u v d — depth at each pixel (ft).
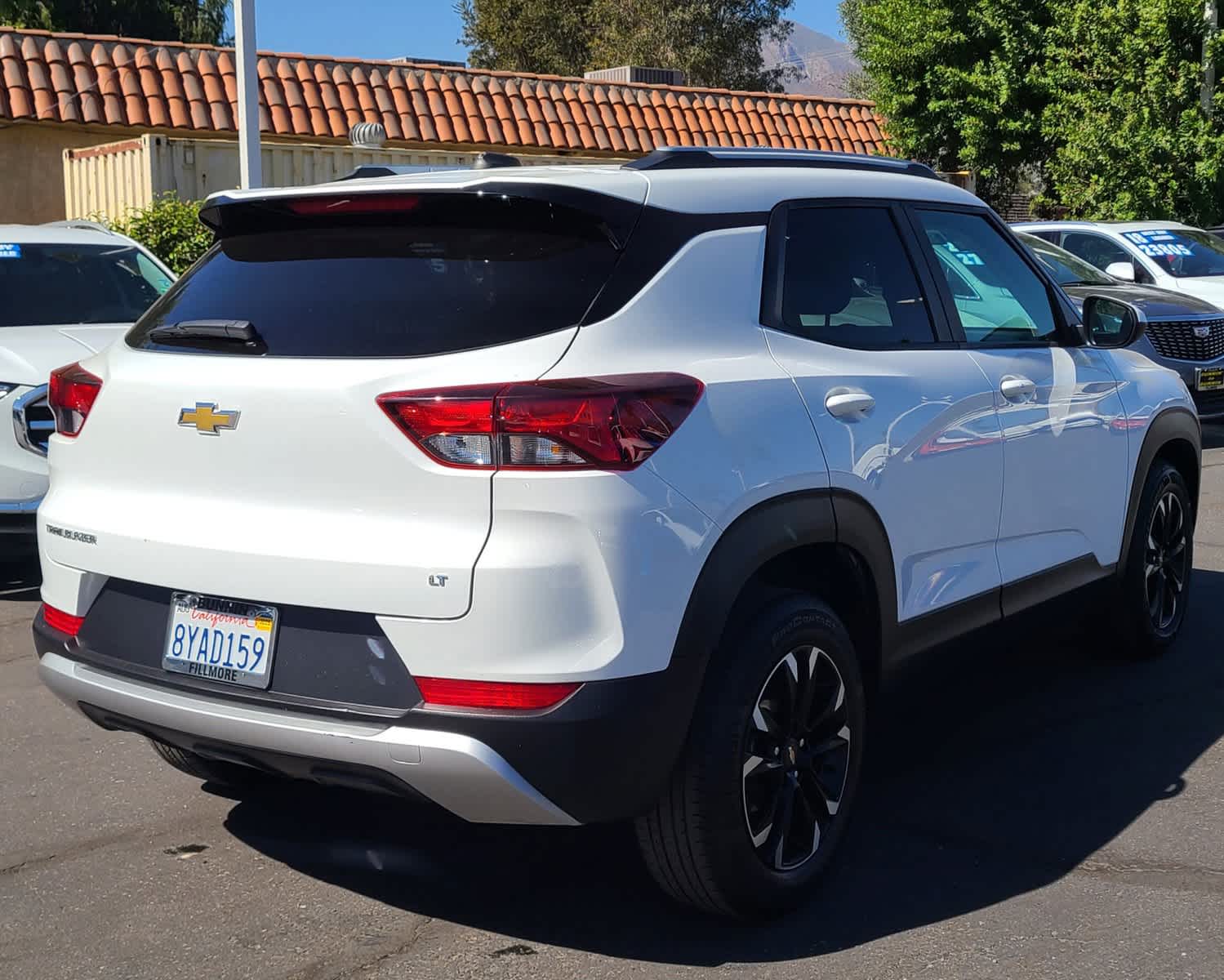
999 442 14.19
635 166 12.11
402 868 12.64
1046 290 16.08
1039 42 70.54
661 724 10.11
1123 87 64.85
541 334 10.18
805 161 13.61
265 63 60.75
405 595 9.82
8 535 21.61
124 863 12.75
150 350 11.53
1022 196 80.59
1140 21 63.82
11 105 55.42
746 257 11.78
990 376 14.16
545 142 63.87
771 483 10.94
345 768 10.10
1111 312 16.69
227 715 10.40
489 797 9.86
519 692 9.69
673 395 10.33
